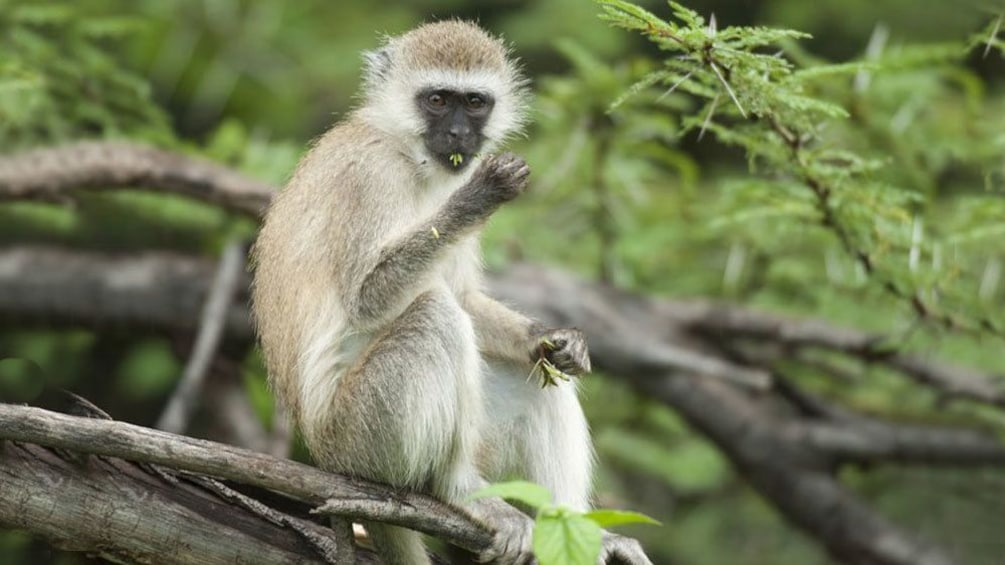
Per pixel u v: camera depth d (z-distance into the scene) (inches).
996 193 527.2
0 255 569.0
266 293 374.0
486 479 382.3
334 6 756.0
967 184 561.9
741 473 583.5
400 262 355.3
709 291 610.9
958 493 627.2
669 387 580.4
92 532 302.5
